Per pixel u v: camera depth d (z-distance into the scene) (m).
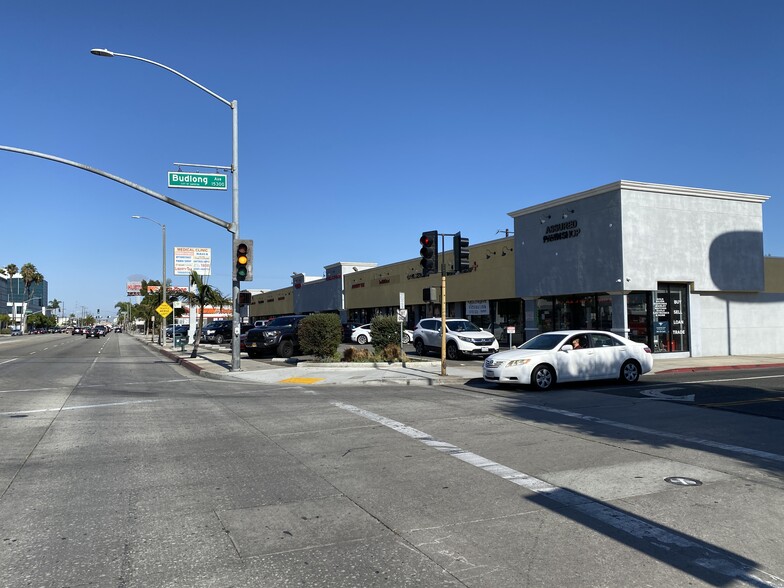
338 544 4.88
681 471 7.05
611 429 9.72
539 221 26.72
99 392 15.62
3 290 163.88
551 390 15.23
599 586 4.10
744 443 8.57
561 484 6.55
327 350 22.67
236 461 7.73
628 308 23.19
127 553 4.72
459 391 15.30
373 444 8.70
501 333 31.11
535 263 26.98
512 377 14.98
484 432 9.57
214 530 5.21
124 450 8.43
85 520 5.50
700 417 10.75
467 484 6.57
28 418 11.26
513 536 5.02
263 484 6.64
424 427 10.04
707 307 24.88
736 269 24.98
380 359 22.64
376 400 13.54
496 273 30.78
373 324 24.20
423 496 6.15
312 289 60.66
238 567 4.44
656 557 4.58
